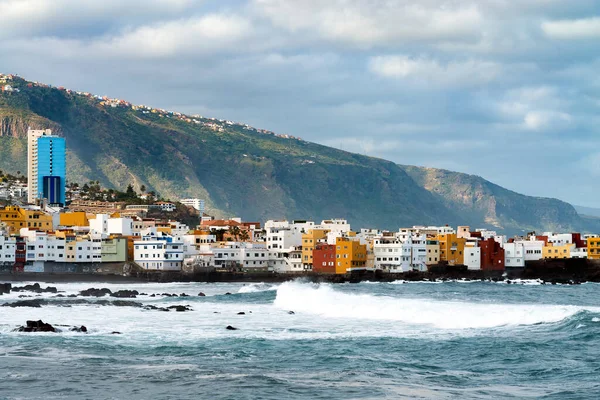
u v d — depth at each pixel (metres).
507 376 110.25
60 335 147.75
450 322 163.50
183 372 112.12
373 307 184.38
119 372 112.00
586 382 105.94
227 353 128.00
